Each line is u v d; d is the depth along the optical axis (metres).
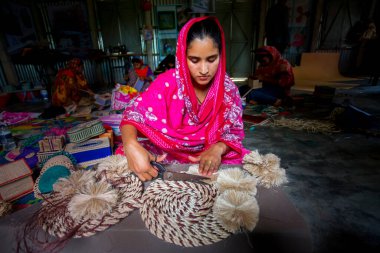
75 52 8.09
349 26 8.46
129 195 0.76
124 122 1.17
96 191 0.71
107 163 0.92
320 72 8.05
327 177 2.11
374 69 6.79
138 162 0.87
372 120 3.28
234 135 1.23
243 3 8.38
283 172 0.84
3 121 3.89
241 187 0.76
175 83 1.18
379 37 8.39
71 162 1.86
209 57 0.98
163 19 8.46
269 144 2.91
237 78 9.33
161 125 1.24
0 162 2.41
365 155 2.54
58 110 4.31
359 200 1.77
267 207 0.69
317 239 1.41
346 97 5.33
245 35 8.80
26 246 0.63
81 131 2.27
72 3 8.08
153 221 0.65
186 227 0.63
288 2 8.23
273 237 0.61
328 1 8.13
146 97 1.21
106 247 0.65
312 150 2.70
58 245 0.62
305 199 1.79
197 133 1.29
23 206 1.66
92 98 4.94
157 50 8.87
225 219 0.62
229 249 0.62
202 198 0.73
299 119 3.85
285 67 4.60
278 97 4.77
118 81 9.22
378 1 8.23
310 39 8.62
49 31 8.29
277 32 7.41
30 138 3.00
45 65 6.92
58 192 0.78
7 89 6.12
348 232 1.46
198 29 0.95
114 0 8.31
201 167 0.90
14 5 6.87
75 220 0.66
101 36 8.75
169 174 0.86
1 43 6.34
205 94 1.26
